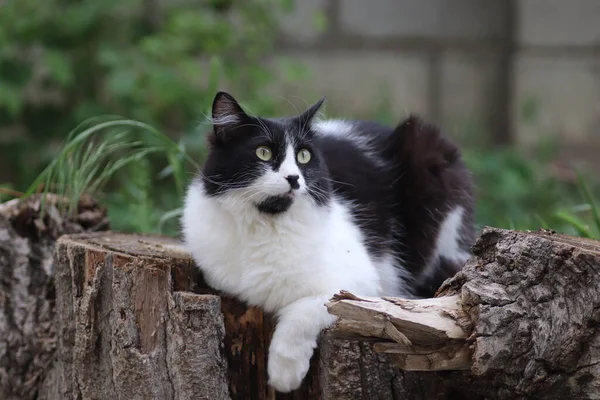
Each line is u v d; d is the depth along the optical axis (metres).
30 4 6.87
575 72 8.48
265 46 7.60
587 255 2.72
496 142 8.63
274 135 3.30
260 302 3.31
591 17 8.40
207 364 3.12
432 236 4.06
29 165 7.16
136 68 6.83
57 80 6.99
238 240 3.27
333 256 3.33
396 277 3.96
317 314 3.12
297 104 7.96
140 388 3.16
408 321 2.71
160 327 3.16
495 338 2.74
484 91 8.70
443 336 2.74
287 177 3.19
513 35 8.58
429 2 8.52
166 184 6.73
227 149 3.33
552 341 2.77
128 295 3.18
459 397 3.25
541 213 6.12
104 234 4.02
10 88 6.85
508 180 6.92
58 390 3.66
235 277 3.29
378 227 3.85
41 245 4.10
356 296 2.80
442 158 4.14
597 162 8.52
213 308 3.12
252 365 3.34
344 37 8.45
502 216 6.14
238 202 3.24
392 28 8.52
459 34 8.60
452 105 8.66
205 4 7.43
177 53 6.93
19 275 4.03
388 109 7.89
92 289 3.30
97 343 3.34
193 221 3.40
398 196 4.07
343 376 3.11
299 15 8.32
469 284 2.84
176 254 3.46
